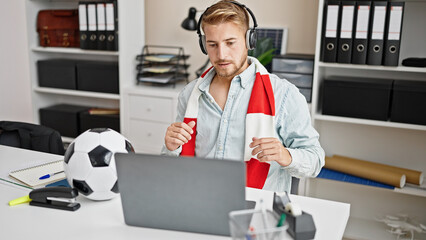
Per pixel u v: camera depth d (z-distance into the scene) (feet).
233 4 4.80
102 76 10.07
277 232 2.87
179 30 10.11
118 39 9.61
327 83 8.04
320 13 7.73
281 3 9.07
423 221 8.66
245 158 4.95
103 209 4.06
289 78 8.42
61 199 4.05
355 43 7.63
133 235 3.55
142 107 9.57
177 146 4.50
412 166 8.59
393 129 8.61
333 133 9.11
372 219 9.11
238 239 2.92
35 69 10.89
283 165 4.45
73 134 10.68
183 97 5.59
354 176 8.32
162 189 3.47
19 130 6.49
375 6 7.40
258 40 8.82
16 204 4.15
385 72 8.55
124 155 3.44
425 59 7.53
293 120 5.01
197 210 3.46
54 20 10.51
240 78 5.07
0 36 11.85
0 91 12.03
